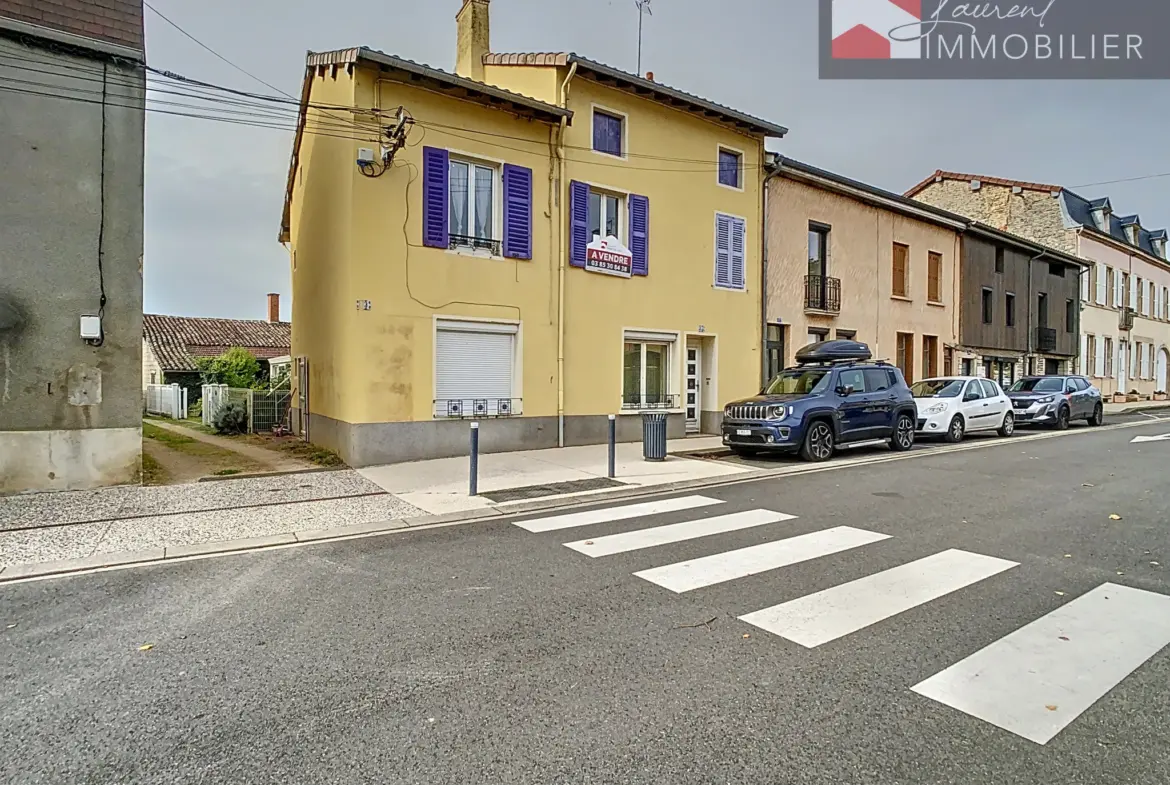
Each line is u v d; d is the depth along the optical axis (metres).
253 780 2.59
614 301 13.87
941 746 2.79
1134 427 18.72
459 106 11.77
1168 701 3.15
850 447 13.43
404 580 5.10
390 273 11.08
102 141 8.45
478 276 11.98
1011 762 2.67
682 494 8.63
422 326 11.39
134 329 8.73
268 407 17.39
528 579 5.08
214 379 25.12
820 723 2.97
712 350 15.69
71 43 8.23
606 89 13.62
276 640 3.95
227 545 6.16
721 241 15.75
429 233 11.43
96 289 8.48
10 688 3.37
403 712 3.11
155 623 4.25
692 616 4.27
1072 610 4.32
